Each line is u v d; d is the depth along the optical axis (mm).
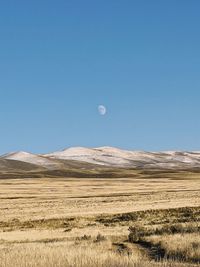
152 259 22719
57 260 19594
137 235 32250
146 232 35562
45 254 21531
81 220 52125
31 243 33656
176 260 21359
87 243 30609
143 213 56344
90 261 19172
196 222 43219
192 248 23875
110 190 106250
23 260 19625
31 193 97875
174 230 35125
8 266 18750
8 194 94812
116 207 65000
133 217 53312
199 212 55312
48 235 40031
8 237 39438
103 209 62656
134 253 25047
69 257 20266
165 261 20391
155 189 107438
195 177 180125
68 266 18797
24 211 62125
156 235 33281
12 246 30547
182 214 54719
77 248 25672
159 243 27531
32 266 18812
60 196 88250
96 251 23750
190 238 27625
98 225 47969
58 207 67000
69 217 54344
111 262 19125
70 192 100375
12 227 47812
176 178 174500
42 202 75750
